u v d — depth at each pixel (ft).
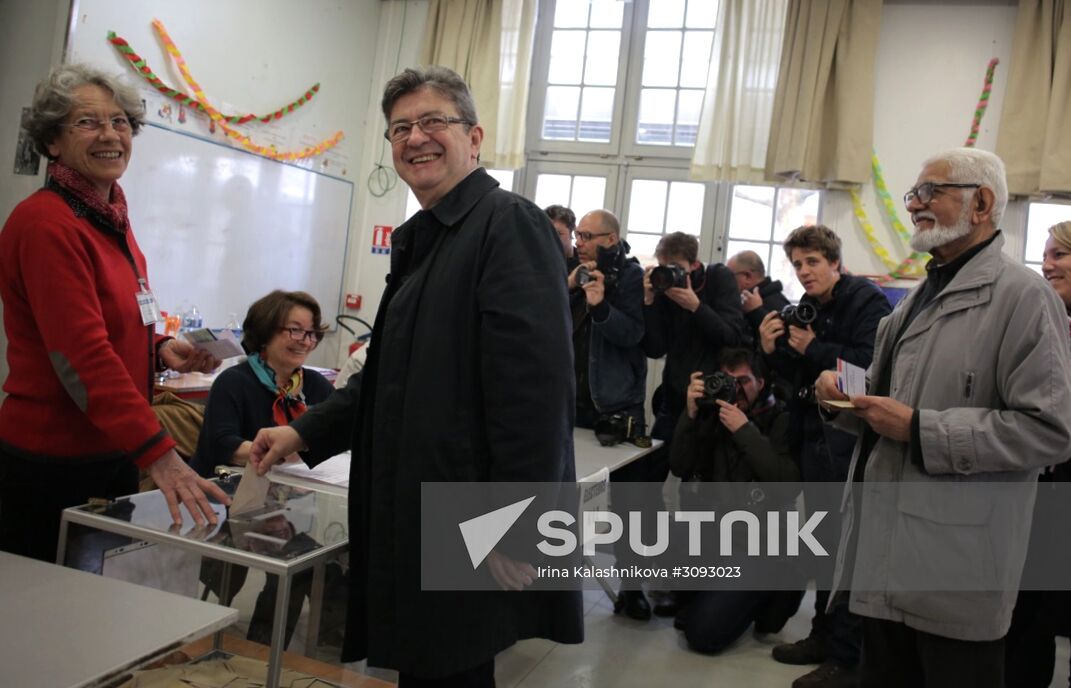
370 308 15.49
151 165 10.98
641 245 13.82
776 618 8.41
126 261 4.64
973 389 4.27
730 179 12.64
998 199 4.45
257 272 13.20
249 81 12.62
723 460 8.30
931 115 12.04
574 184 14.23
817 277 7.78
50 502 4.41
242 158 12.61
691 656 7.93
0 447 4.34
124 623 2.78
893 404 4.34
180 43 11.30
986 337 4.27
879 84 12.27
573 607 3.69
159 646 2.63
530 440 3.31
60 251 4.09
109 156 4.34
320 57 14.11
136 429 4.06
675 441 8.34
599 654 7.84
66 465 4.36
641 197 13.83
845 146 11.94
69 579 3.13
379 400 3.67
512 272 3.45
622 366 8.61
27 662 2.45
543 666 7.48
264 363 6.40
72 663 2.47
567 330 3.51
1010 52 11.64
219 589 3.87
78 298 4.10
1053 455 4.01
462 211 3.74
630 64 13.93
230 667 3.85
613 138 13.97
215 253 12.28
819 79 12.05
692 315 8.98
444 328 3.55
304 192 14.10
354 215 15.57
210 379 10.28
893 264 12.09
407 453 3.51
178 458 4.17
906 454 4.43
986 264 4.40
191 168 11.66
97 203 4.37
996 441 4.03
